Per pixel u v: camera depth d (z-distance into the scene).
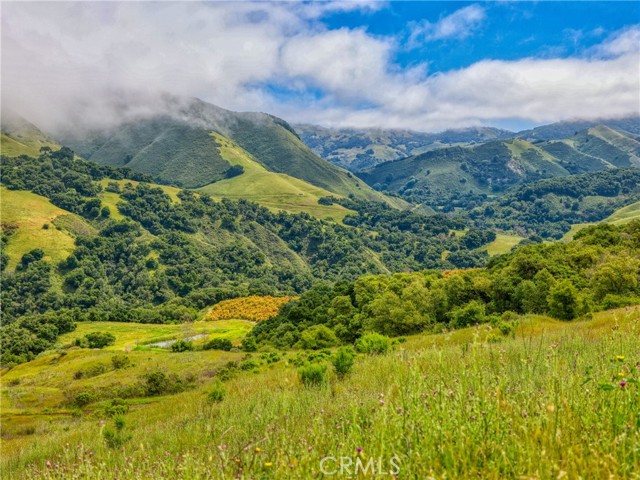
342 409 6.33
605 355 5.24
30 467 8.64
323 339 62.97
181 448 7.07
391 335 54.28
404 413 3.45
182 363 59.22
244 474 3.43
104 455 7.08
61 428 32.44
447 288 59.62
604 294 47.03
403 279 81.56
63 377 59.84
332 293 89.38
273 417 5.75
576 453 2.67
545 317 36.66
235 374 38.03
